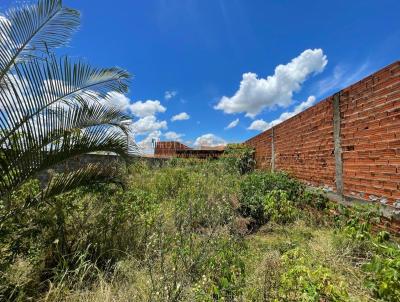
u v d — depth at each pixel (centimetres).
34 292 309
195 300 261
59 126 321
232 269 298
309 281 237
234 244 376
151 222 446
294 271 250
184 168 1062
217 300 274
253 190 661
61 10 344
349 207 462
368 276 283
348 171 470
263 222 560
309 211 560
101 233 418
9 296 294
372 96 408
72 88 332
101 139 353
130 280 324
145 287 294
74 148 330
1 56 307
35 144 303
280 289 254
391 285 228
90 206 454
